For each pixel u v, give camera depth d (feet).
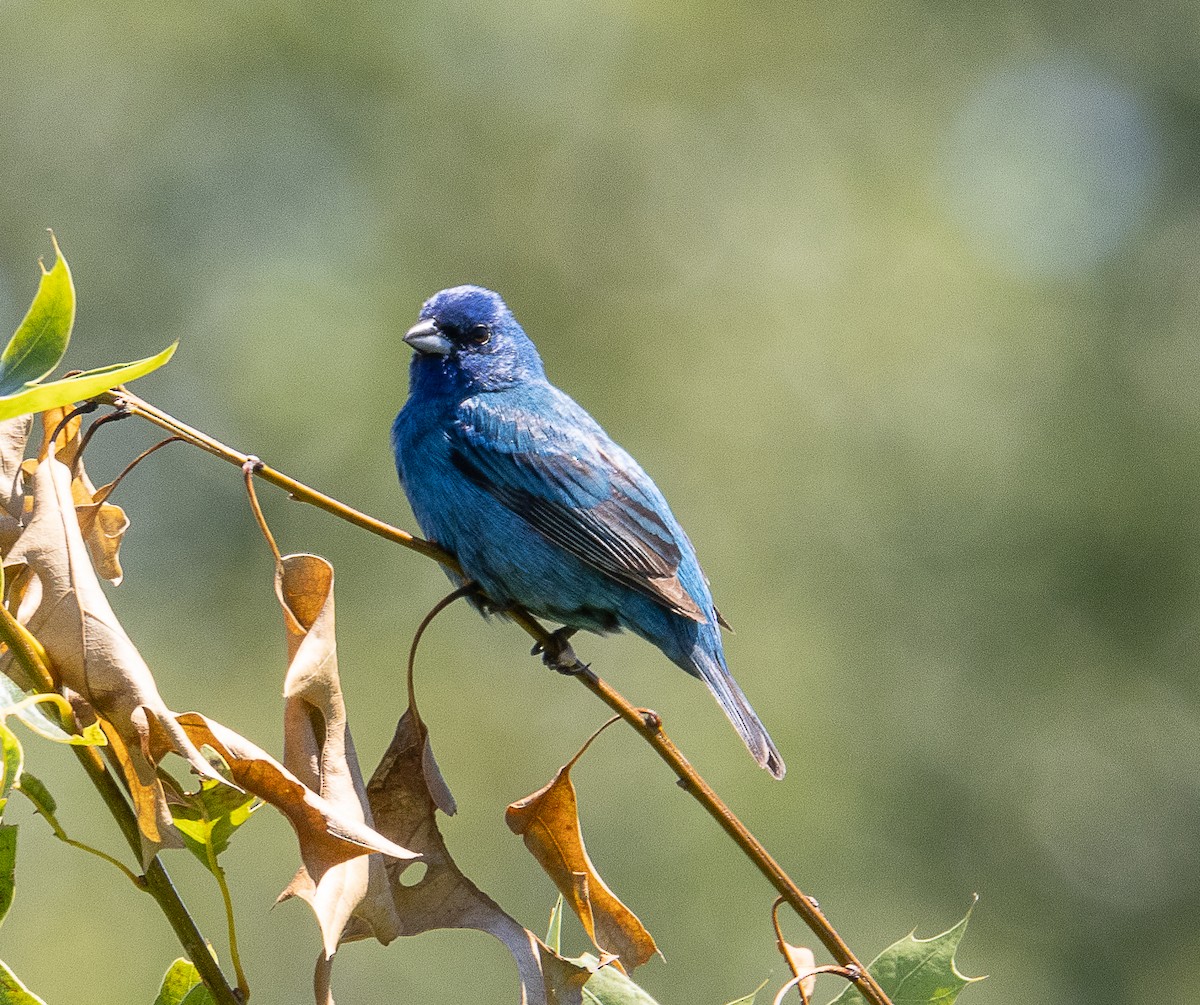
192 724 12.73
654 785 48.37
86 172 59.16
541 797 14.94
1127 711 50.78
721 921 45.32
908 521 52.70
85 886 43.42
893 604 52.06
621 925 15.01
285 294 56.70
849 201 59.26
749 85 60.59
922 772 49.49
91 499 14.47
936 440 53.52
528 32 59.26
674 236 59.11
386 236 58.39
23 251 58.75
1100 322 56.24
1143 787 49.93
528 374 25.07
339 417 54.85
